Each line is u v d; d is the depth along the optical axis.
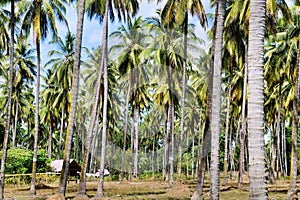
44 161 38.81
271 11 21.38
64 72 43.28
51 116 52.25
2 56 33.84
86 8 23.30
